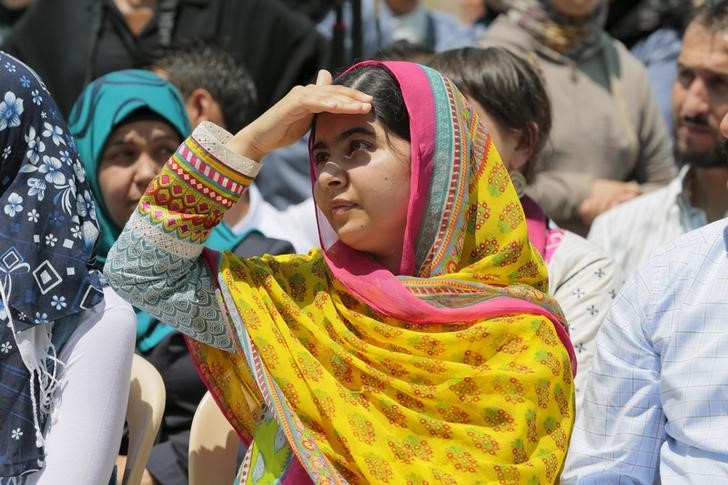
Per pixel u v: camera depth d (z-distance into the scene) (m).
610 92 14.31
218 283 7.33
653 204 12.32
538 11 14.31
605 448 8.08
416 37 17.81
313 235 12.46
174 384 10.04
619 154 14.09
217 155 7.21
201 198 7.22
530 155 9.89
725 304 7.71
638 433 7.96
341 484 6.81
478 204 7.30
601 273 9.77
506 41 14.38
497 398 7.04
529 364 7.13
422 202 7.16
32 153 7.56
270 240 10.99
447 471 6.93
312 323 7.17
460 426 6.99
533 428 7.05
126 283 7.25
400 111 7.16
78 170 7.82
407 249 7.17
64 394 7.50
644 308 8.01
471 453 6.95
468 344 7.14
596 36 14.38
